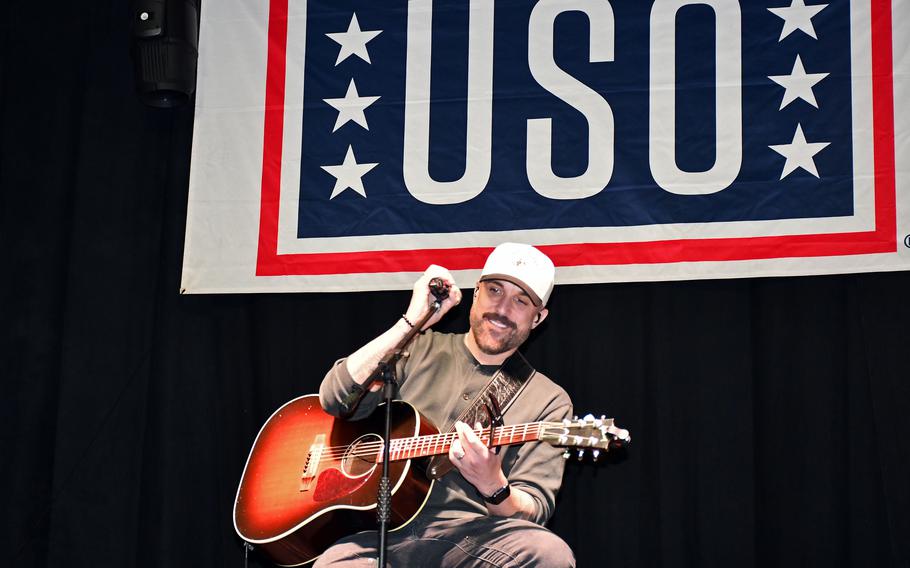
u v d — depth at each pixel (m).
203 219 4.10
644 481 3.86
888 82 3.85
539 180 3.97
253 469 3.41
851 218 3.77
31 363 4.20
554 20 4.10
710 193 3.87
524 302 3.40
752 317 3.91
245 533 3.30
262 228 4.07
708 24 4.01
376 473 3.27
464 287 3.93
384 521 2.95
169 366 4.14
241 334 4.16
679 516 3.77
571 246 3.90
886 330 3.77
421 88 4.11
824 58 3.91
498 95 4.07
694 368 3.88
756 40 3.97
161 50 4.08
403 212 4.02
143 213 4.29
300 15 4.24
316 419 3.48
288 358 4.14
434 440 3.24
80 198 4.30
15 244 4.29
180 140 4.31
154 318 4.20
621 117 3.98
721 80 3.96
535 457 3.29
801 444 3.79
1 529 4.07
